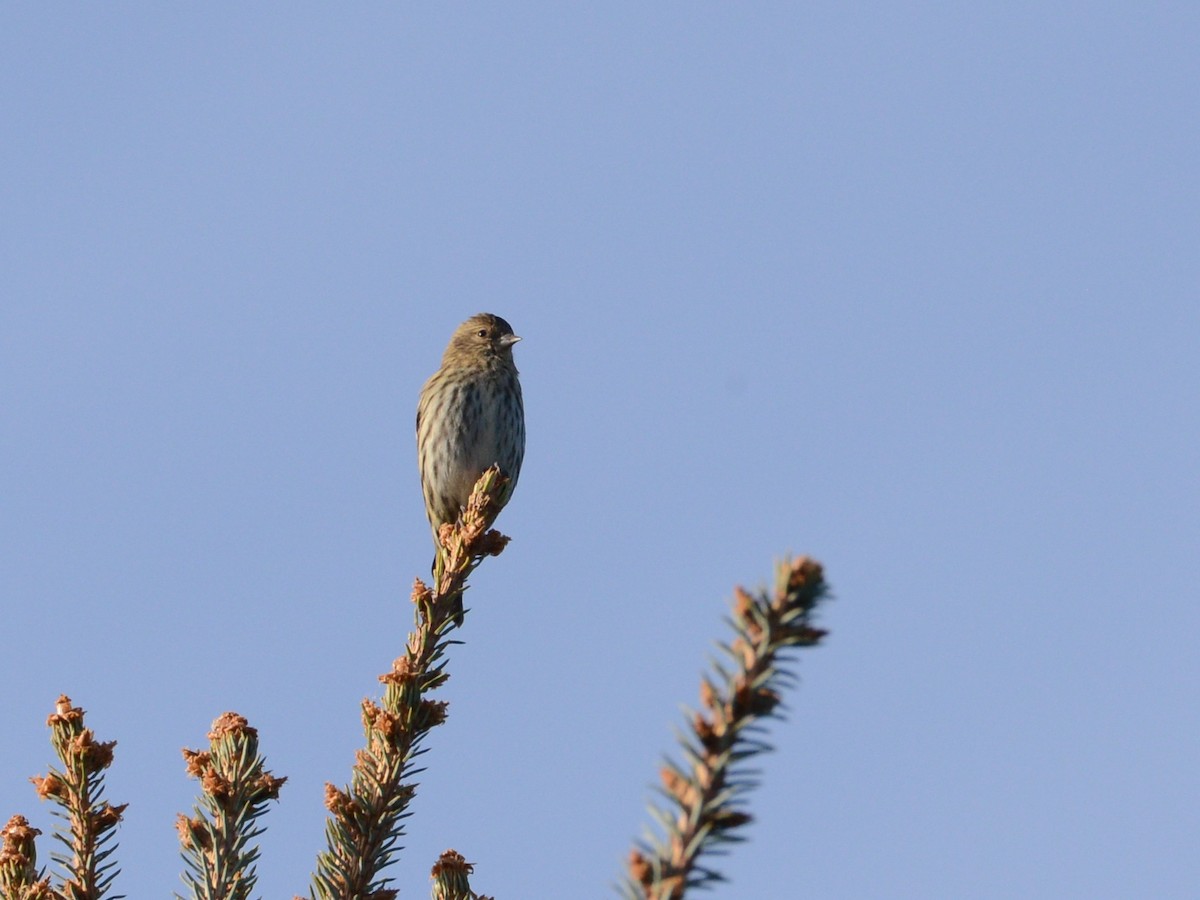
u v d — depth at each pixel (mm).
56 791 10000
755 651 5492
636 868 5434
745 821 5430
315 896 10305
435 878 10094
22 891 9602
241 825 10273
